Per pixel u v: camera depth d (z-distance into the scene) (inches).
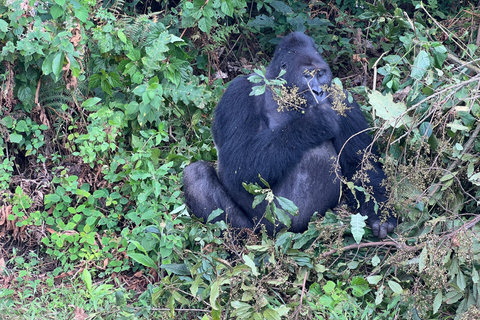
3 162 171.8
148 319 136.3
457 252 130.2
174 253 153.7
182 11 201.9
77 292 148.0
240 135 152.8
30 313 138.3
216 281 128.3
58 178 167.9
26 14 161.0
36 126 172.9
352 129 157.9
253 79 142.2
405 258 138.3
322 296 137.1
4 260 161.5
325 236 146.6
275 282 135.4
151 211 161.0
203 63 233.9
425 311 134.3
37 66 172.1
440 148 140.9
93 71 181.6
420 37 163.3
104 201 175.6
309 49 159.6
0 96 169.8
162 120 195.2
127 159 170.9
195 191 159.2
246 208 159.5
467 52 164.6
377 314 138.9
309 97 153.3
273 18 255.1
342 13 259.4
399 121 142.8
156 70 179.6
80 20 167.3
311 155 152.2
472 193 154.1
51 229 163.9
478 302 134.0
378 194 154.2
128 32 175.2
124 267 158.9
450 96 134.6
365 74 249.9
